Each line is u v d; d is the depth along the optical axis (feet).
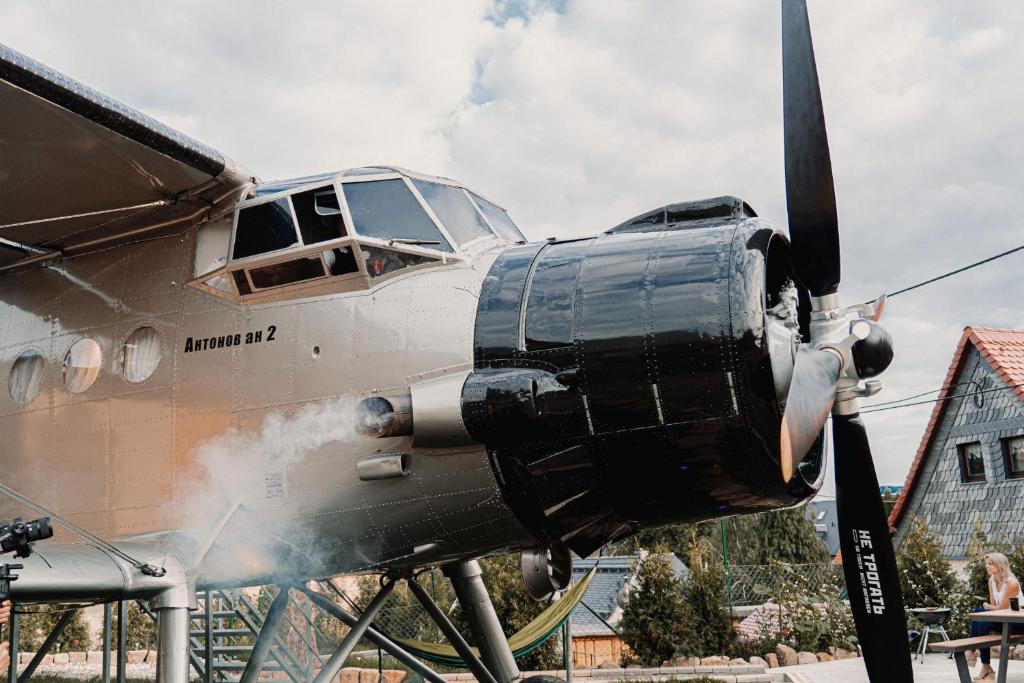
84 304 21.15
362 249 18.38
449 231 18.89
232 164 19.16
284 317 18.76
